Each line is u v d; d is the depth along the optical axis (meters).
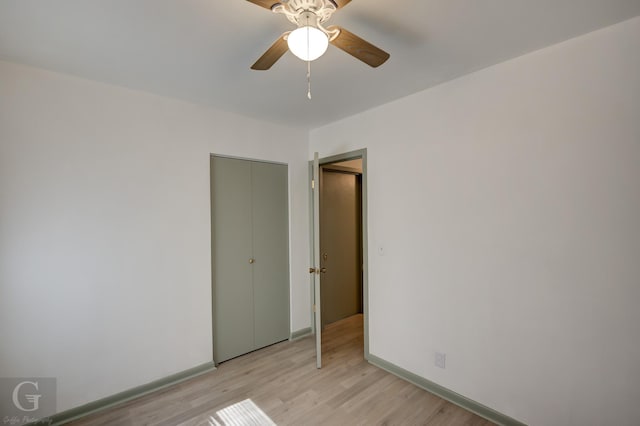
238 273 2.99
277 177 3.32
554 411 1.76
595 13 1.46
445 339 2.25
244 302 3.03
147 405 2.19
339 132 3.13
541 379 1.81
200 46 1.72
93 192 2.14
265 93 2.42
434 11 1.44
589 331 1.64
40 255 1.95
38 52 1.77
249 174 3.08
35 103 1.95
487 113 2.01
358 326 3.75
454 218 2.19
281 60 1.88
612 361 1.58
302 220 3.50
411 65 1.97
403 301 2.54
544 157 1.78
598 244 1.61
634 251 1.51
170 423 2.00
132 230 2.30
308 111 2.85
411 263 2.47
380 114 2.70
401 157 2.54
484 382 2.05
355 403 2.20
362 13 1.45
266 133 3.16
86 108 2.12
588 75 1.63
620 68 1.54
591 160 1.63
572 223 1.69
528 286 1.85
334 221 3.84
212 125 2.75
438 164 2.28
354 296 4.13
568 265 1.71
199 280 2.64
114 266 2.22
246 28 1.55
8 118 1.86
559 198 1.73
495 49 1.79
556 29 1.59
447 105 2.22
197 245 2.64
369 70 2.04
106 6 1.36
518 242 1.89
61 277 2.02
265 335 3.19
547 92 1.77
